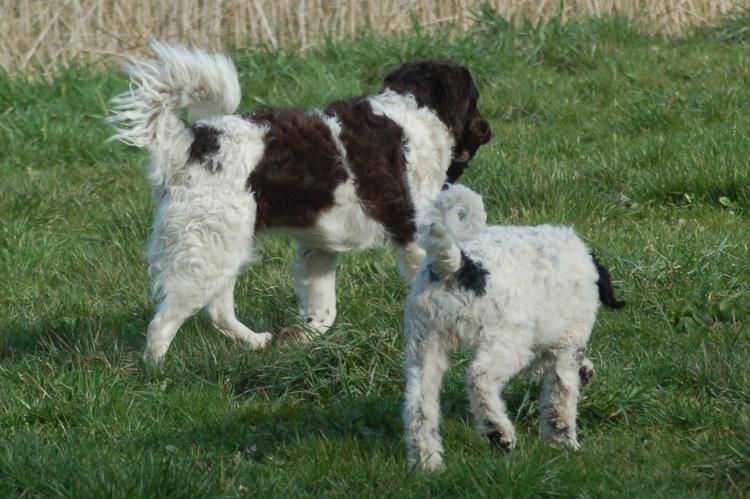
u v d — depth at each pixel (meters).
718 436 7.18
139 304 10.21
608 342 8.88
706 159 12.98
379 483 6.72
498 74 17.97
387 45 18.73
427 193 9.45
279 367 8.55
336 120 8.96
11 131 15.73
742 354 8.35
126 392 8.22
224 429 7.67
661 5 20.91
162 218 8.63
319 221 8.88
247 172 8.58
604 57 18.28
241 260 8.70
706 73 17.38
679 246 10.59
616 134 15.29
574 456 6.91
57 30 18.81
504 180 12.91
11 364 8.99
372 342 8.62
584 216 12.23
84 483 6.36
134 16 19.28
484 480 6.34
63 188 14.16
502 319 6.51
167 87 8.55
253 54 18.58
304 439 7.50
